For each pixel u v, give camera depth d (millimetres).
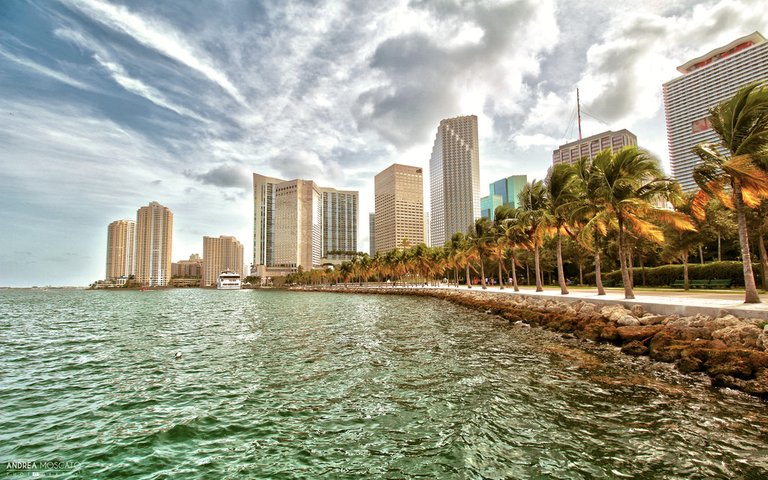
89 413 13359
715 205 43625
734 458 9203
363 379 17109
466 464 9250
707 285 44906
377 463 9453
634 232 52219
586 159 35188
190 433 11516
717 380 14641
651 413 12078
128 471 9305
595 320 26000
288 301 94625
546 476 8617
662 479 8398
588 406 12836
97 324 42750
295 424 12062
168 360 22094
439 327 34094
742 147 21234
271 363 20844
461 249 83625
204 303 90812
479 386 15484
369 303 76438
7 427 12102
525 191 47219
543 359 19938
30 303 96125
